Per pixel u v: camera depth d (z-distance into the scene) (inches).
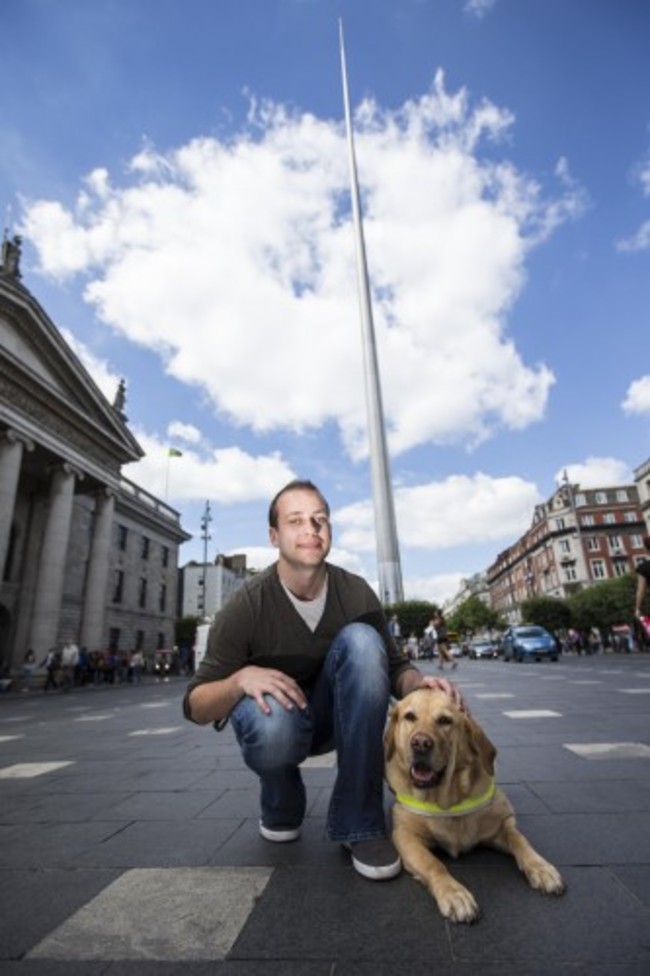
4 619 1190.3
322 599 105.1
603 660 1038.4
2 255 1149.1
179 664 1780.3
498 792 93.2
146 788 158.4
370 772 90.4
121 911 76.9
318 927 70.1
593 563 2861.7
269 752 91.0
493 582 4707.2
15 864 99.2
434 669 857.5
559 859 88.7
